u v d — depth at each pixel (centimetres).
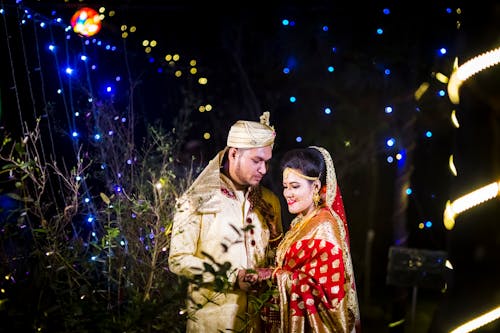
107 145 566
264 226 424
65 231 475
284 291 386
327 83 820
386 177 904
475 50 324
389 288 845
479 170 328
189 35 846
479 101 325
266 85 863
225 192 414
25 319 379
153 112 827
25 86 596
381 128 807
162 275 438
